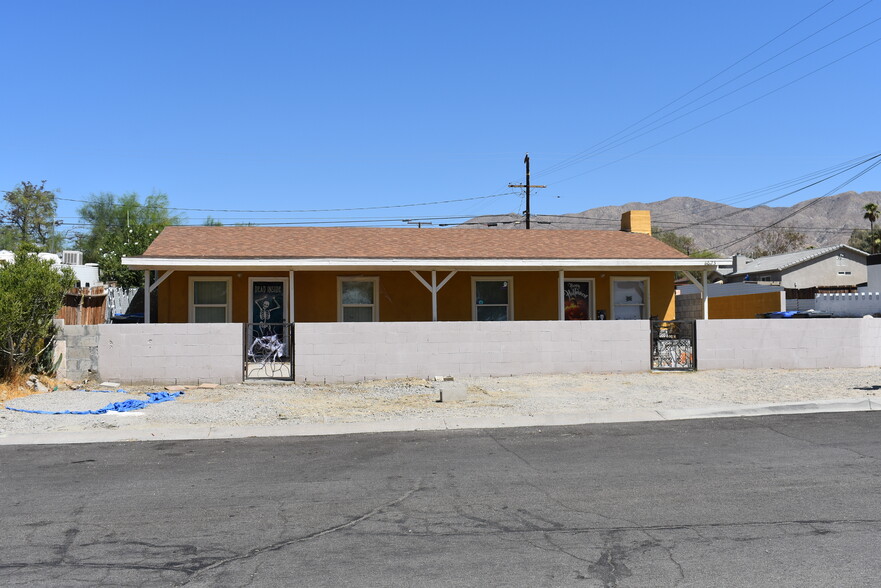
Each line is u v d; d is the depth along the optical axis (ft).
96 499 23.39
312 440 33.47
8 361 45.29
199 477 26.30
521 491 24.13
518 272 71.56
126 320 79.97
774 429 35.50
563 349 55.36
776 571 16.96
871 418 38.55
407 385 50.16
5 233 174.40
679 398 44.45
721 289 132.26
